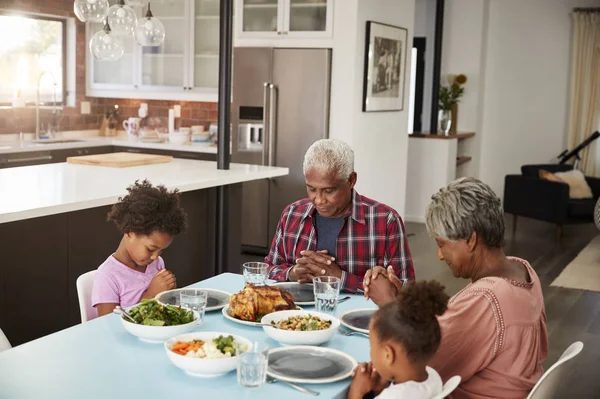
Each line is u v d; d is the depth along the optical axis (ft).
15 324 11.82
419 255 22.03
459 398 6.04
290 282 8.89
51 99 24.43
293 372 6.02
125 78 25.32
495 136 31.83
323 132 21.02
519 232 26.63
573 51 29.91
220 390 5.70
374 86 21.90
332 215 8.89
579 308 16.97
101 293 8.04
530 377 6.05
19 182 13.55
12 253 11.62
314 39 21.16
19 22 23.02
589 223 25.81
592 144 30.04
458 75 30.27
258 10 21.77
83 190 12.85
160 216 7.77
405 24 23.99
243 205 22.04
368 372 5.84
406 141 24.90
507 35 31.09
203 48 24.13
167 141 24.32
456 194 6.17
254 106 21.67
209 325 7.36
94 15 11.38
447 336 5.82
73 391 5.59
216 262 16.31
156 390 5.66
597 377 12.65
